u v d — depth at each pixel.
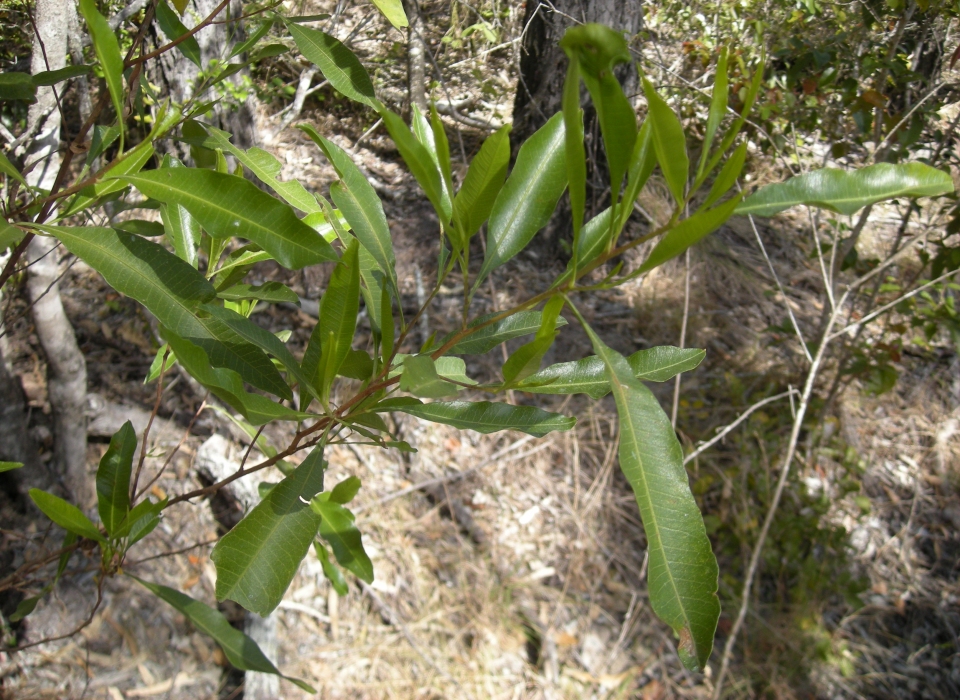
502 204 0.99
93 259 0.90
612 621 3.36
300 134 5.36
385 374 0.98
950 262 3.24
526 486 3.73
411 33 4.87
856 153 5.67
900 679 3.39
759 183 5.48
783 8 4.14
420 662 3.04
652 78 4.70
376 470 3.63
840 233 3.76
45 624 2.75
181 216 1.25
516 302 4.54
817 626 3.44
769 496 3.67
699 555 0.69
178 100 4.04
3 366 2.56
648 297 4.74
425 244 4.84
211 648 2.94
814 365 2.94
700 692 3.19
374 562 3.30
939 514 4.06
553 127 1.00
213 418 3.47
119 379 3.54
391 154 5.57
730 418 4.07
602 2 4.33
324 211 1.07
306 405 1.05
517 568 3.44
